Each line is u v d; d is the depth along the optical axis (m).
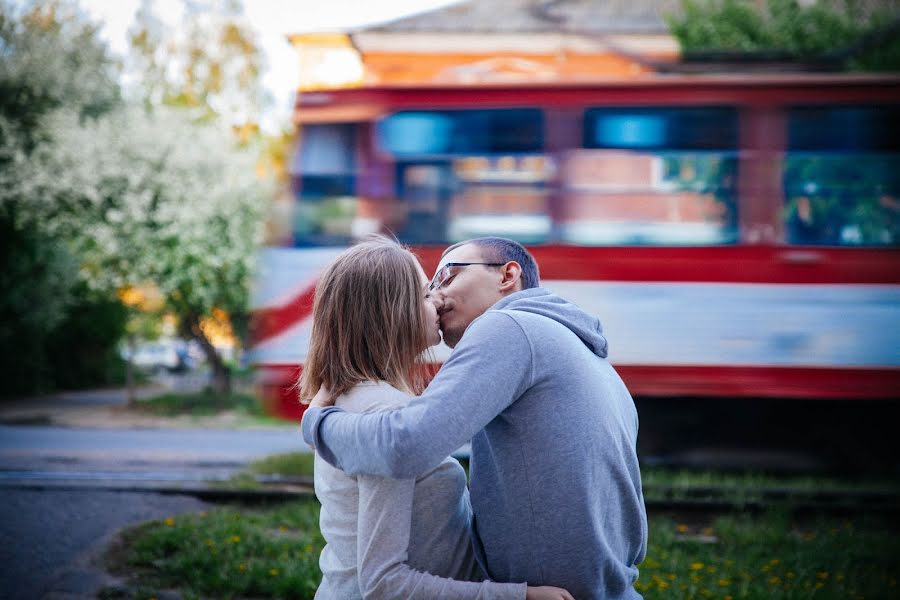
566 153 6.97
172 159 16.55
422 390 2.09
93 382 24.19
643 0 11.61
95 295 19.72
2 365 19.50
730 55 7.07
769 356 6.67
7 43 18.16
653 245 6.84
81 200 16.83
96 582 4.24
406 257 2.08
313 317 2.08
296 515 5.61
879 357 6.64
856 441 6.93
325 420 1.89
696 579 4.41
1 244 17.52
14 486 6.37
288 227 7.21
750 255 6.78
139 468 8.02
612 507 1.93
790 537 5.35
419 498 1.89
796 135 6.86
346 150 7.21
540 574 1.86
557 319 2.03
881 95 6.84
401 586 1.77
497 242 2.25
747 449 6.98
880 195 6.80
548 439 1.87
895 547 5.12
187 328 18.53
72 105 17.94
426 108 7.14
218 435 11.72
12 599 4.00
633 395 6.75
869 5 11.27
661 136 6.93
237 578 4.24
